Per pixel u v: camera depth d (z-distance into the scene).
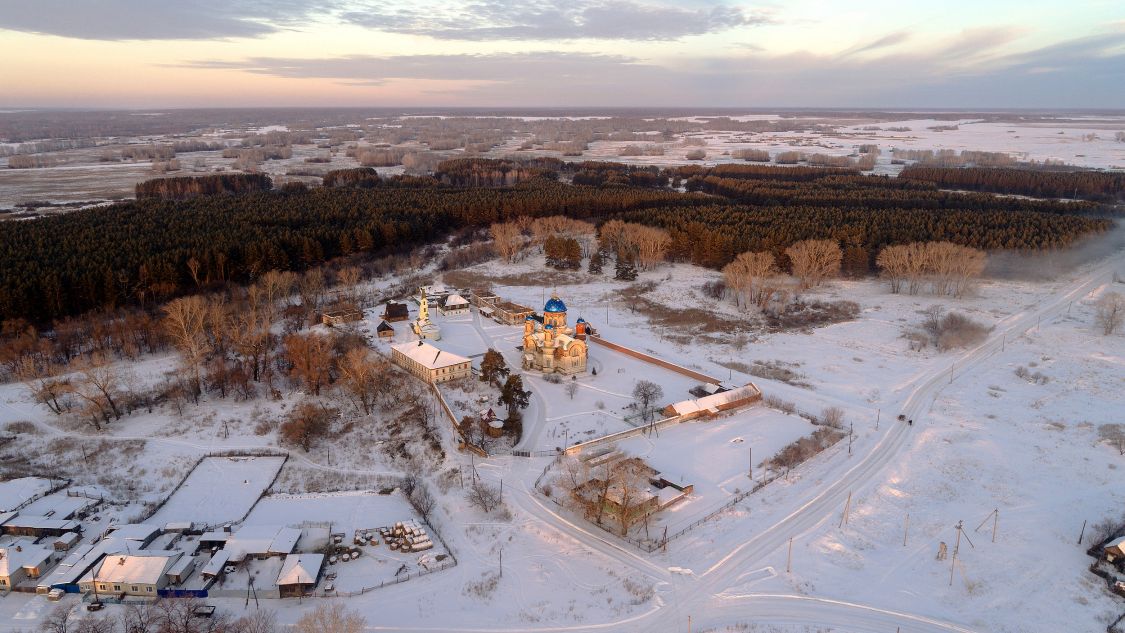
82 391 133.25
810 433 122.56
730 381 144.88
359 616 76.88
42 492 102.56
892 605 80.88
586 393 138.12
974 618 78.81
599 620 78.62
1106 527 93.31
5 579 82.25
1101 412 127.38
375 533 95.00
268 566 87.50
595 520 96.50
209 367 143.62
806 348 165.62
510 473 109.31
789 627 77.00
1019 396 136.88
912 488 105.56
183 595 81.62
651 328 178.50
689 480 106.88
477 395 134.62
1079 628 76.88
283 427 124.50
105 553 86.44
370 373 135.88
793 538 93.44
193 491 107.69
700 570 86.94
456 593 83.25
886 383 144.75
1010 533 93.94
